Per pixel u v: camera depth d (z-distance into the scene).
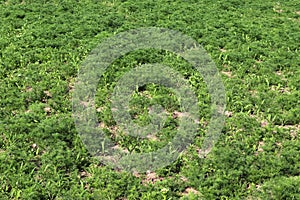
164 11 16.41
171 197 7.59
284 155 8.55
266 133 9.36
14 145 8.66
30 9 16.14
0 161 8.20
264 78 11.70
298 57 13.02
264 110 10.25
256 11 16.98
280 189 7.67
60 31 14.20
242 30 14.77
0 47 12.99
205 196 7.62
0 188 7.63
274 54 13.13
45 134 8.93
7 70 11.70
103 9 16.52
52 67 11.91
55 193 7.59
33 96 10.41
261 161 8.40
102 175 8.04
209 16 16.05
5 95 10.40
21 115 9.59
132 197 7.58
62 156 8.33
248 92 11.06
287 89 11.45
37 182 7.81
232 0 17.84
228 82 11.45
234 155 8.49
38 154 8.57
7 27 14.43
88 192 7.73
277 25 15.54
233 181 7.92
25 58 12.32
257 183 8.02
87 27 14.56
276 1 18.30
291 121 9.91
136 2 17.27
